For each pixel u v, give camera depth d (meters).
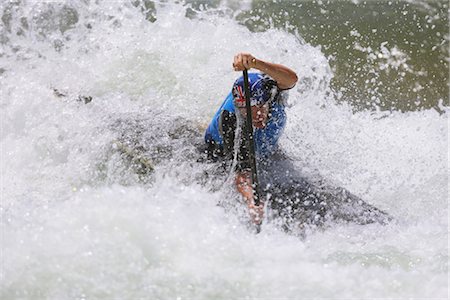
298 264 17.88
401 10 35.19
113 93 26.22
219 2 34.25
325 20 34.19
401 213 22.12
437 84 30.19
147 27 28.19
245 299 16.48
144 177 21.98
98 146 23.03
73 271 16.77
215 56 27.30
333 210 20.81
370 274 17.61
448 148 26.11
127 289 16.45
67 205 18.78
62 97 25.17
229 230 18.81
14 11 29.09
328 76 28.06
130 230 17.80
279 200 20.94
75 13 28.95
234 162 21.52
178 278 16.88
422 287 17.06
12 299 16.17
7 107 24.80
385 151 25.42
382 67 31.23
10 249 17.38
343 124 26.59
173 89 26.45
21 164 23.25
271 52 27.77
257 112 20.75
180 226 18.19
